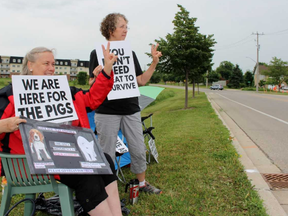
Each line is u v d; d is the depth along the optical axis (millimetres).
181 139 5996
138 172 3035
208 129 7211
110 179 2072
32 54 2129
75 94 2303
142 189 3117
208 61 16016
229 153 4523
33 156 1649
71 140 1938
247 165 3969
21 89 1957
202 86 93375
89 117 4230
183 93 44094
